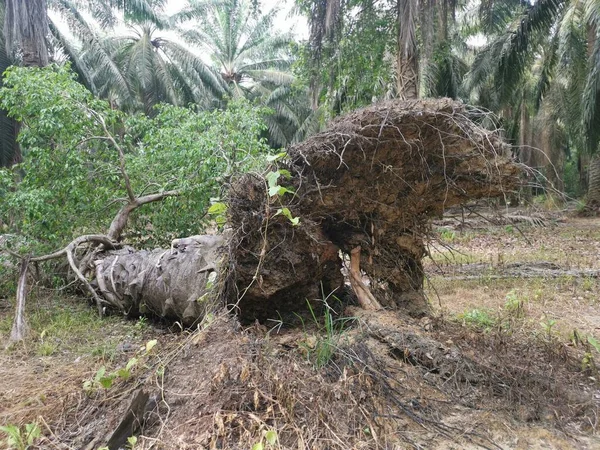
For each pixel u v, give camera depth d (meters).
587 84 11.12
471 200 3.71
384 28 9.03
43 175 6.04
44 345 4.05
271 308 3.71
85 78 15.03
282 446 2.13
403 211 3.65
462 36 19.95
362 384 2.67
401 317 3.61
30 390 3.19
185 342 3.23
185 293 4.05
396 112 3.06
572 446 2.41
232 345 2.91
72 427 2.58
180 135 6.38
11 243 5.65
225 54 25.92
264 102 24.27
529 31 12.70
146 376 3.01
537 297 5.72
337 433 2.28
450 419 2.60
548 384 2.92
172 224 6.53
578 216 17.11
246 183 3.36
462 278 6.92
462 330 3.64
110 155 6.60
